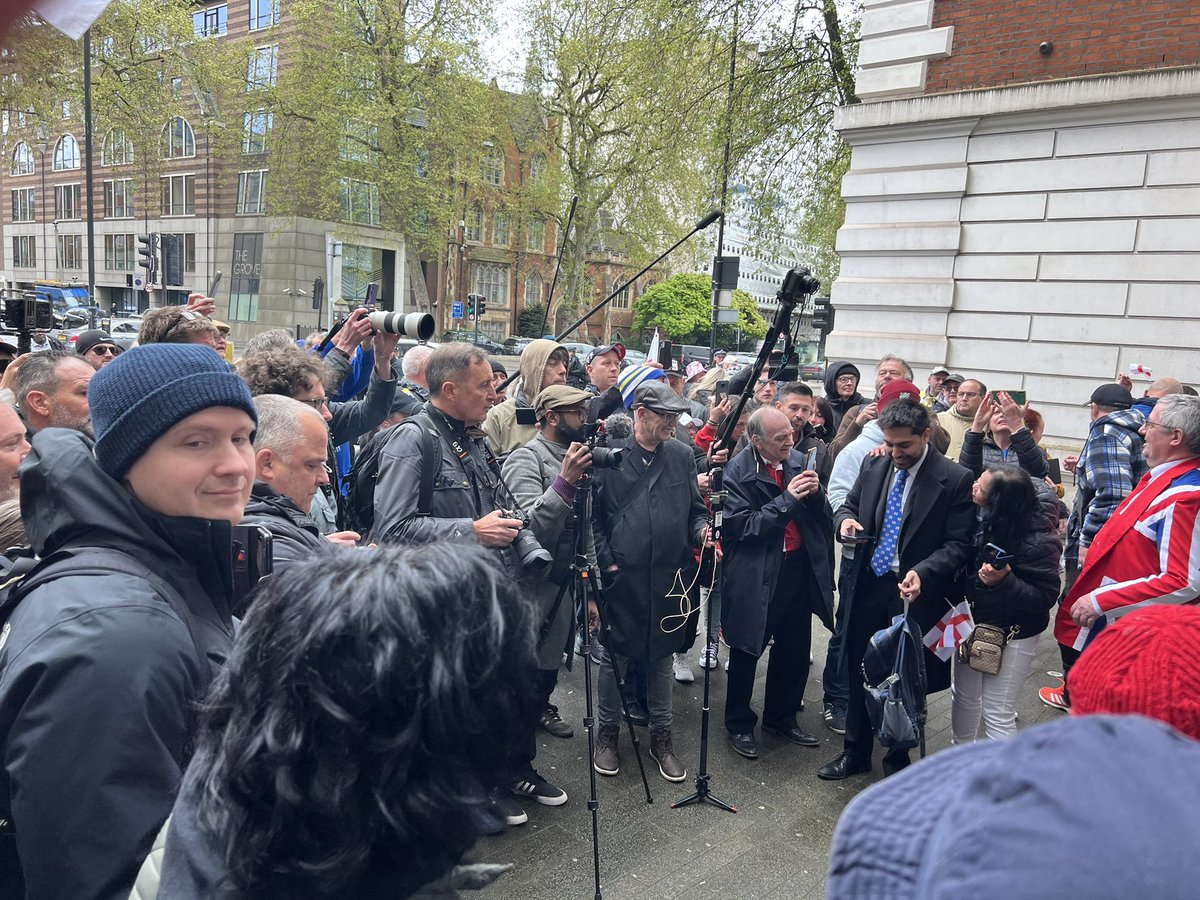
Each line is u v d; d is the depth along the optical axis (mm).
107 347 4266
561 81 25375
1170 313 7785
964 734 3402
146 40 23844
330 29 24609
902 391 4727
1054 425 8477
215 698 838
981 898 431
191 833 805
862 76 9297
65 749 1004
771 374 4711
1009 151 8500
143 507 1259
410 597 730
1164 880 393
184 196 36438
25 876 1026
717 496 3328
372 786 699
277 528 1813
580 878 2801
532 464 3303
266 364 2680
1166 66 7520
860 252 9531
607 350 5551
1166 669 858
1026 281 8516
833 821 3197
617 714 3498
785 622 3807
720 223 13852
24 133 24094
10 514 1735
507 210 30359
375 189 30438
